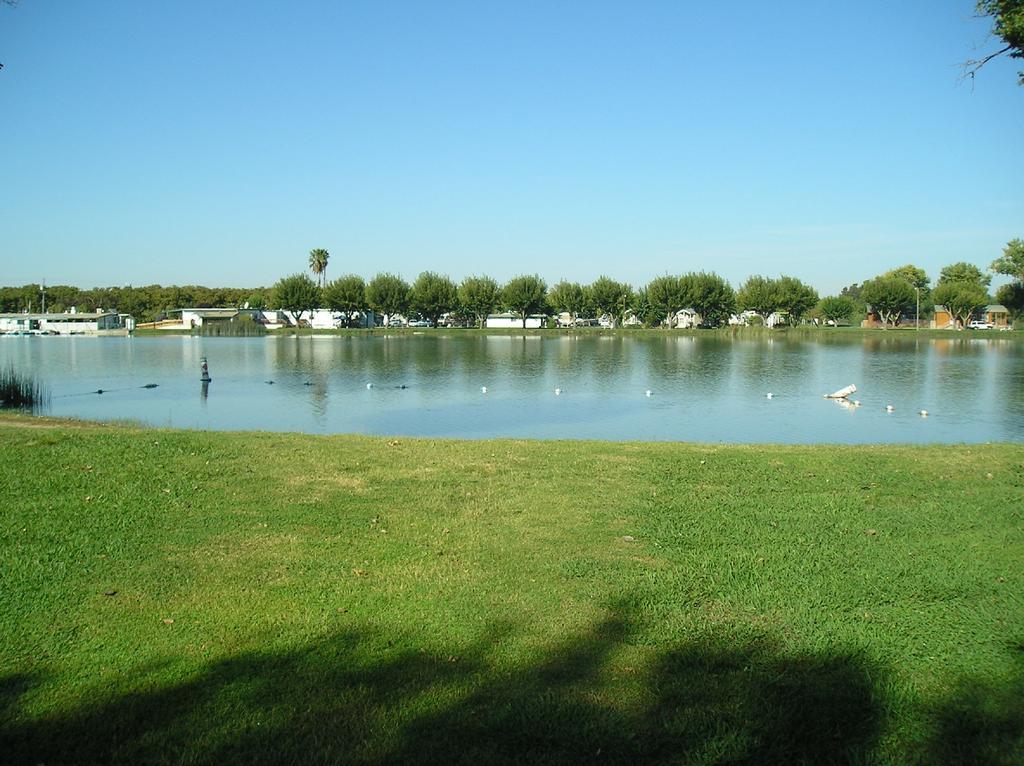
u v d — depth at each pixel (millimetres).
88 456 12039
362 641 5680
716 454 13445
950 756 4496
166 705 4781
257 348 82625
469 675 5203
